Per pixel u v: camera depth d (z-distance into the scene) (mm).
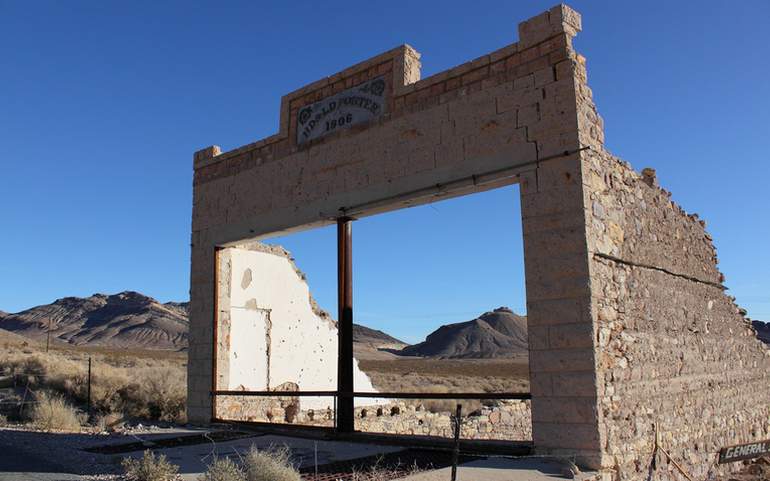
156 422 14859
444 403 24625
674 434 10430
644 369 9789
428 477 7480
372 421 16359
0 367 22172
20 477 7488
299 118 13484
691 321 12023
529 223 9477
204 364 14414
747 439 13672
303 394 12102
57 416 13266
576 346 8734
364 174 11945
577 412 8578
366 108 12172
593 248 9000
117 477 7699
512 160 9828
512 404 16531
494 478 7492
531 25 9914
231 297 15523
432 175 10828
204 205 15195
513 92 10008
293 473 7332
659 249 11188
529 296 9297
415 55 11914
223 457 9391
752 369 14750
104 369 21188
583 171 9102
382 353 165875
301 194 13047
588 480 7863
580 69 9555
